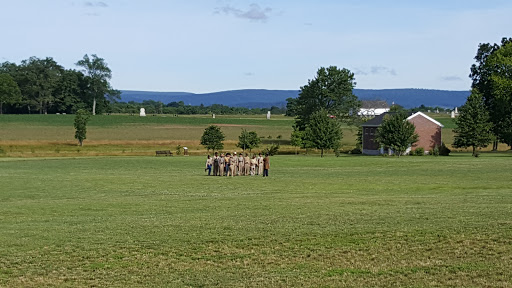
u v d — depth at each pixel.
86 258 17.88
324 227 21.56
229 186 39.50
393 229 20.91
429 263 16.88
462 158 76.12
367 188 37.59
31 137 115.75
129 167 59.34
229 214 25.30
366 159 75.38
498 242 18.73
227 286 15.17
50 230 21.78
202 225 22.42
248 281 15.55
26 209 27.94
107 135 126.88
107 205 29.27
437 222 21.92
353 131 155.12
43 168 57.66
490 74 101.31
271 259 17.64
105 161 69.50
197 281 15.61
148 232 21.22
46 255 18.17
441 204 27.34
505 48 95.12
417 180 43.19
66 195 34.78
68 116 165.62
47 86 189.25
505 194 32.09
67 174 50.22
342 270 16.41
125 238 20.25
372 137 99.38
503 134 93.88
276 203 28.98
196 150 96.44
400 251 18.17
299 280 15.57
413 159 74.38
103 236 20.61
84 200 31.94
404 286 14.88
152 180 44.25
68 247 19.06
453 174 48.50
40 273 16.41
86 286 15.33
